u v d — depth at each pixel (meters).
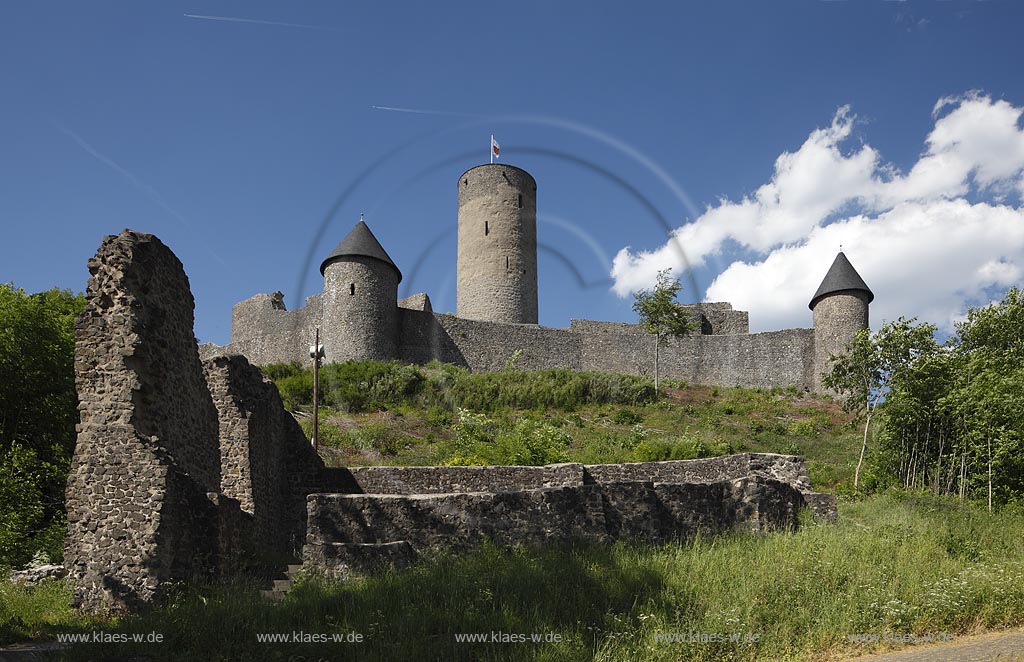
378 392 32.97
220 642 7.58
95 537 10.05
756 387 44.69
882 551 10.92
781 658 7.54
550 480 16.45
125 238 11.02
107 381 10.62
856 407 23.95
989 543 12.67
